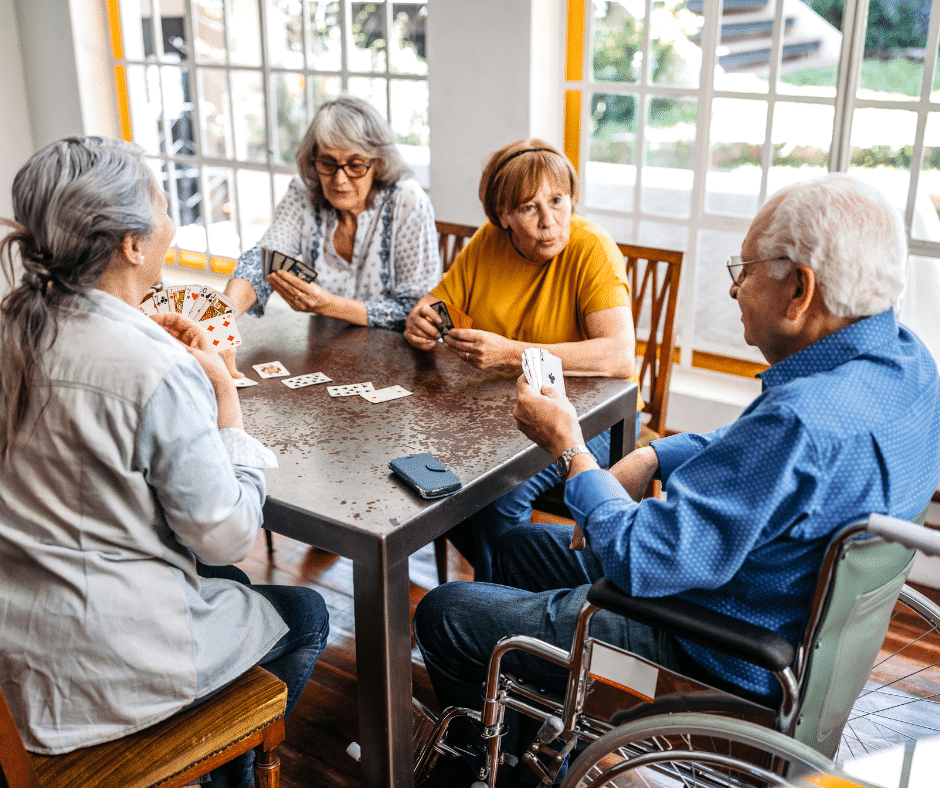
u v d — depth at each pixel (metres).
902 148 2.71
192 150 4.37
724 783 1.31
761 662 1.19
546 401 1.56
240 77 4.07
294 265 2.34
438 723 1.67
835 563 1.13
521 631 1.57
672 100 3.08
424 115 3.60
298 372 2.10
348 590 2.61
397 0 3.49
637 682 1.35
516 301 2.29
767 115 2.92
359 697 1.54
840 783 1.39
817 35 2.75
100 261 1.22
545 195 2.07
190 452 1.24
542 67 3.16
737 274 1.35
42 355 1.19
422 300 2.32
